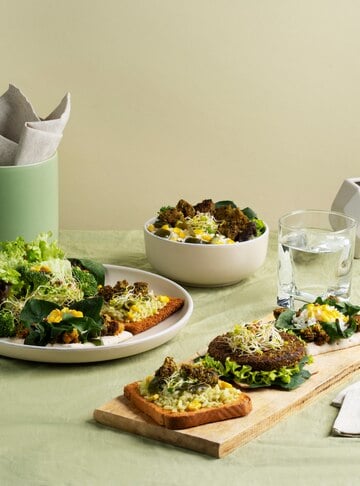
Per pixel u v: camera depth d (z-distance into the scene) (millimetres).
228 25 2857
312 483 1206
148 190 3012
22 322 1626
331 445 1304
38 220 1992
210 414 1318
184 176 3004
